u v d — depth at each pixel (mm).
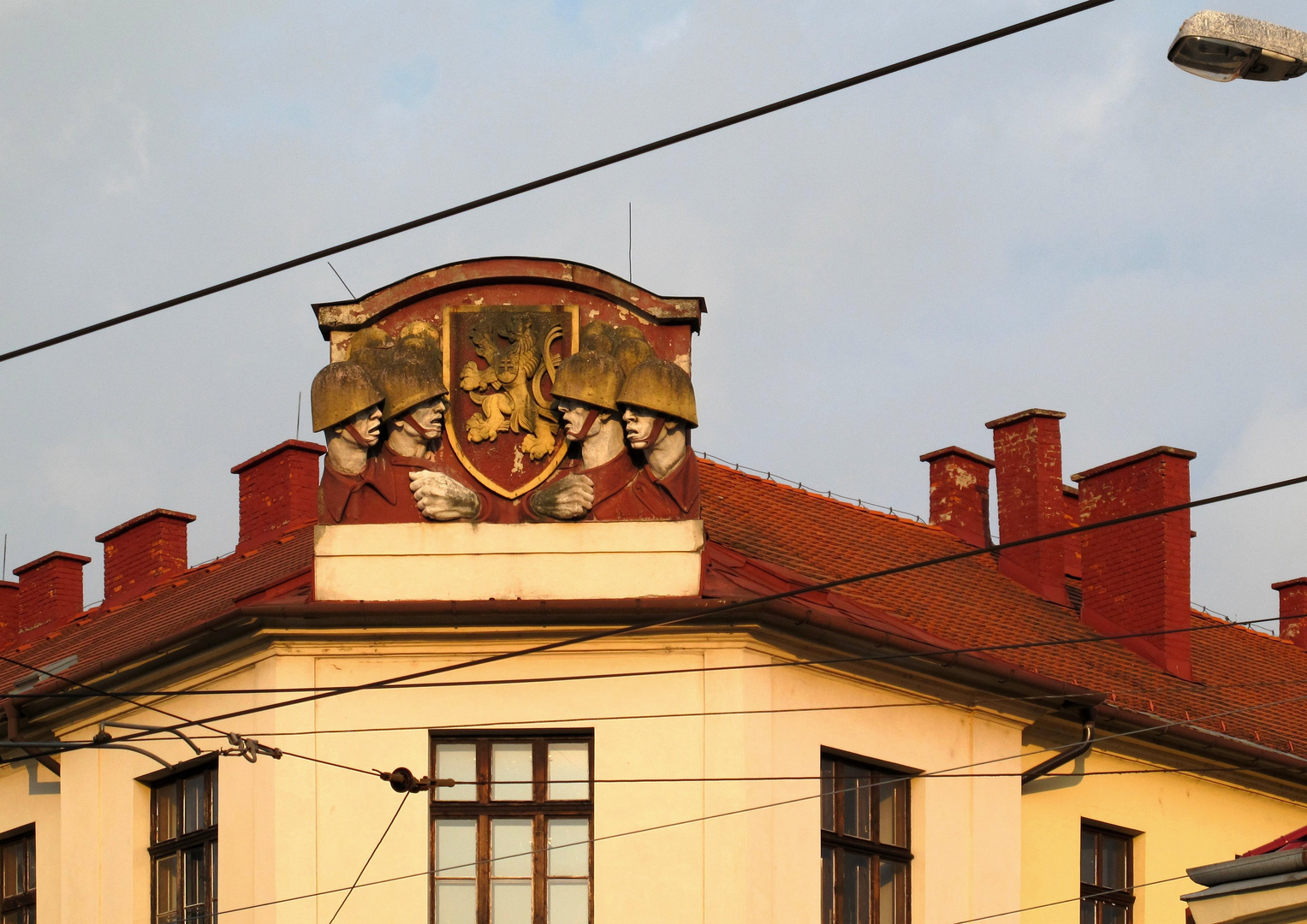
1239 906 42250
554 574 45688
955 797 48500
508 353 46969
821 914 45531
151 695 47969
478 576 45750
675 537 45812
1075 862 51500
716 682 45281
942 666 47781
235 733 43156
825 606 48031
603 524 45906
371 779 45094
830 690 46906
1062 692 49750
